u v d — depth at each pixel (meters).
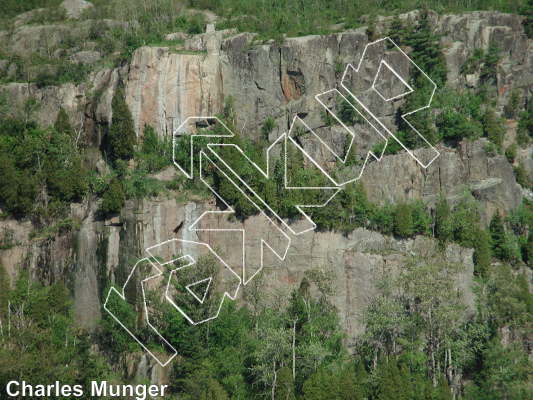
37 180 92.00
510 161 110.06
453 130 103.50
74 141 98.88
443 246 94.88
